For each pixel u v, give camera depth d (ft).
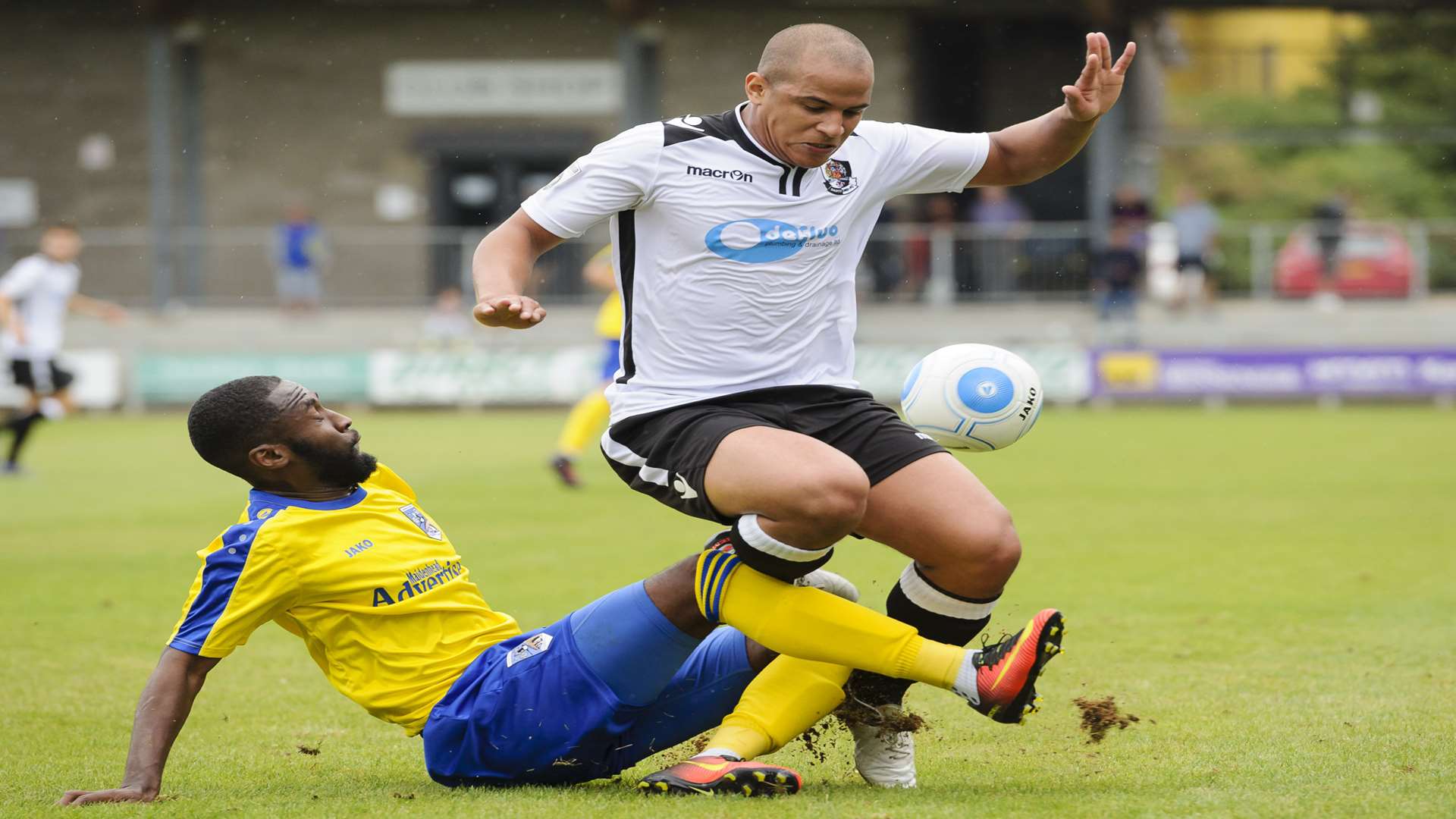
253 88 308.40
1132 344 234.79
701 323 42.45
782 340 42.98
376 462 43.34
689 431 41.34
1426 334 237.04
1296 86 404.57
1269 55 383.24
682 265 42.27
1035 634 38.60
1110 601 78.18
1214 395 227.61
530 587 83.76
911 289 241.76
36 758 48.98
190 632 41.65
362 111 309.01
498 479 144.97
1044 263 240.94
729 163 41.86
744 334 42.57
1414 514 112.98
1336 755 46.21
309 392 42.24
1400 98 400.67
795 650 40.14
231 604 41.37
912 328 241.76
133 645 70.44
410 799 41.63
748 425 40.65
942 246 241.96
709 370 42.73
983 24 303.68
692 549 98.94
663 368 42.96
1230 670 60.75
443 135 307.99
